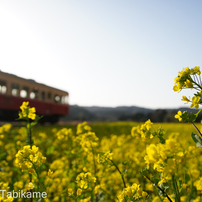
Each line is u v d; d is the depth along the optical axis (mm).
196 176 2824
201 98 1447
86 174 2285
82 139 3008
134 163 4785
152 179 1694
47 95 21562
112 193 3809
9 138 5230
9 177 3754
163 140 1581
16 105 17469
